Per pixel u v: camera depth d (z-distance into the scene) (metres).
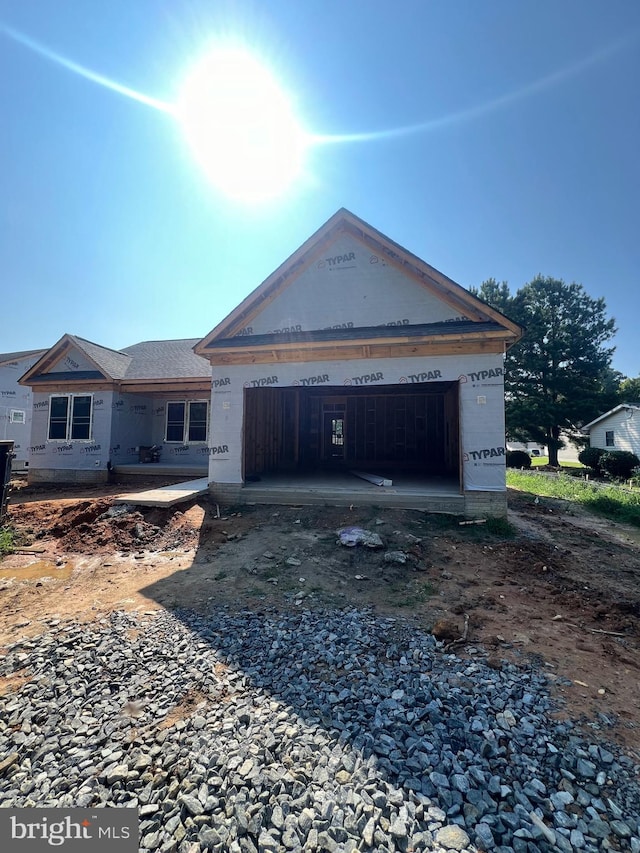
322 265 10.11
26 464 21.09
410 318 9.55
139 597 5.10
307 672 3.44
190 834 2.02
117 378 14.37
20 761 2.52
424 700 3.03
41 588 5.51
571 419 28.25
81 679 3.37
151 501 8.50
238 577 5.72
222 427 9.95
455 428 14.09
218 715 2.89
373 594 5.16
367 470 14.89
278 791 2.24
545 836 1.97
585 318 29.14
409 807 2.14
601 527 9.27
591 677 3.35
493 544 7.21
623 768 2.39
